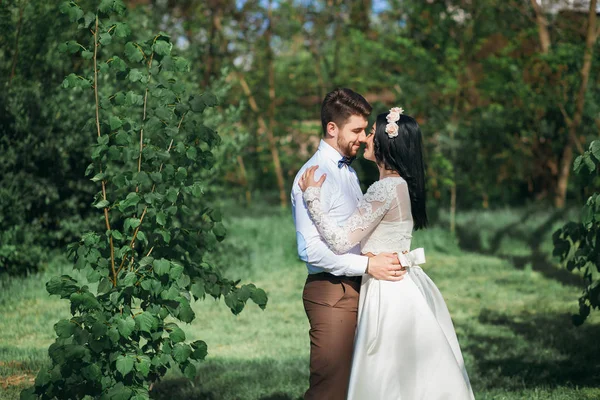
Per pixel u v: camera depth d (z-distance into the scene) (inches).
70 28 374.3
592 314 330.3
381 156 147.9
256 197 738.2
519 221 560.4
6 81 364.2
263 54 694.5
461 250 518.3
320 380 146.5
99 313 142.0
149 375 159.9
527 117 607.2
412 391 141.1
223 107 626.2
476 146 602.5
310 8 692.7
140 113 335.6
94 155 147.3
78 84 148.9
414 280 148.7
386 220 144.7
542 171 668.7
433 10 571.2
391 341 141.8
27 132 370.9
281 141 720.3
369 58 617.0
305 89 711.1
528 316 331.0
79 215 388.8
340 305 146.3
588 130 573.3
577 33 602.5
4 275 368.8
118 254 149.7
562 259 207.5
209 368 239.0
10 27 353.4
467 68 585.3
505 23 581.9
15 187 370.6
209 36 632.4
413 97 559.2
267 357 259.3
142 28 419.8
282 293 382.3
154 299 152.0
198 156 159.0
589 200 179.2
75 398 147.9
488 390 215.5
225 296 158.2
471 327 309.3
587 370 239.3
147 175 151.3
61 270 375.2
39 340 274.1
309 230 144.0
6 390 198.8
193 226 163.3
